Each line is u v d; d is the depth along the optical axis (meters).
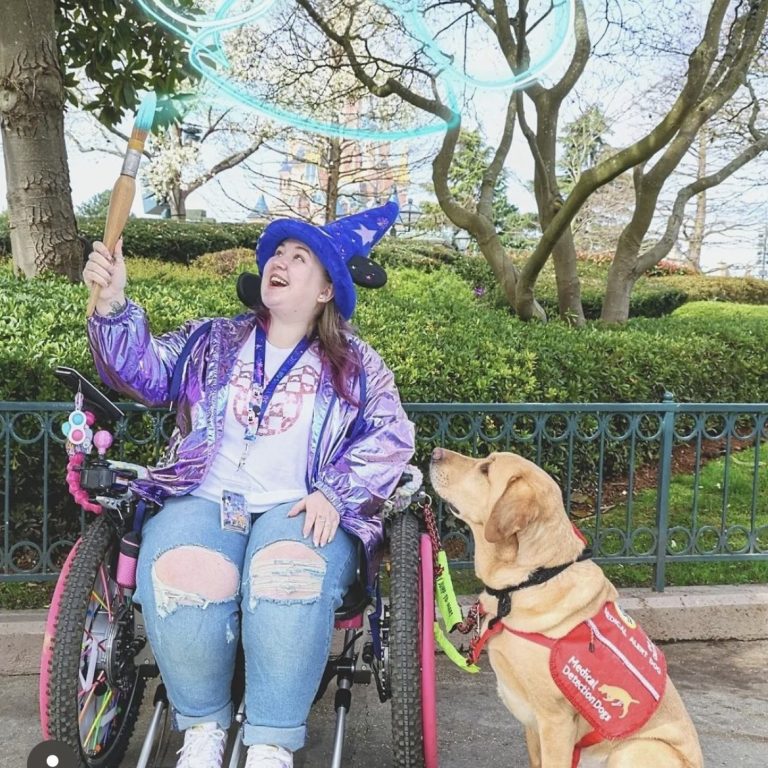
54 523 3.62
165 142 17.77
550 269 13.07
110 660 2.14
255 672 1.92
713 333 6.39
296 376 2.30
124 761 2.45
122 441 3.34
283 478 2.24
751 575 3.97
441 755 2.57
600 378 4.76
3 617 3.19
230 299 4.76
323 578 1.97
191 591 1.93
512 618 2.20
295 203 15.42
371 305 5.54
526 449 4.25
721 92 6.91
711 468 5.72
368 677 2.25
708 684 3.13
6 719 2.72
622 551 3.73
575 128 16.22
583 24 7.09
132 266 10.96
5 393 3.36
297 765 2.49
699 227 22.64
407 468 2.36
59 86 5.13
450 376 4.06
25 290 4.29
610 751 2.17
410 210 16.09
